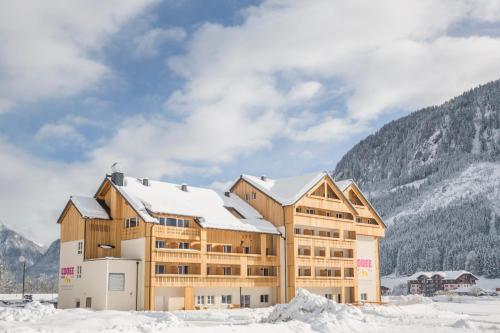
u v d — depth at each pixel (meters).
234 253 69.19
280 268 74.62
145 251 61.28
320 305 43.19
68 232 66.44
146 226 61.66
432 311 62.09
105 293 58.53
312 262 76.25
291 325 36.19
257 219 75.31
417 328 40.28
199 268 65.62
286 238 74.75
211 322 43.94
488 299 123.75
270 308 65.94
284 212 75.62
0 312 42.81
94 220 64.62
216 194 77.81
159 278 61.00
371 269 87.88
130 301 60.31
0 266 188.88
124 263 60.47
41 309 45.38
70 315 44.50
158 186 71.38
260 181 82.44
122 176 67.12
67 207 66.94
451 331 39.03
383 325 40.84
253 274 73.12
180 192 72.56
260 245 73.81
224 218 70.12
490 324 45.16
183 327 33.94
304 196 77.12
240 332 32.78
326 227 79.19
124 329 32.91
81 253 63.47
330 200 81.12
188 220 66.50
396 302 80.06
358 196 89.75
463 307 84.12
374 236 89.31
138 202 63.41
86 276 61.84
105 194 68.69
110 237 65.44
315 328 36.66
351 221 83.75
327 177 81.62
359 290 84.94
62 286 65.44
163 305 61.75
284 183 81.94
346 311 42.06
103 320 40.81
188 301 63.41
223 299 68.06
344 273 82.56
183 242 66.62
